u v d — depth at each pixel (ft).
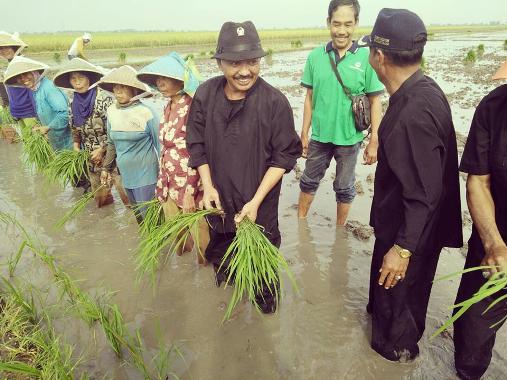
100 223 14.84
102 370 8.31
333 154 12.99
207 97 8.41
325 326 9.32
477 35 175.42
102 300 10.58
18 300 9.52
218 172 8.58
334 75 11.69
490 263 6.19
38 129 16.94
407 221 6.50
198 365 8.40
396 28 6.16
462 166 6.57
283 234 13.38
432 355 8.23
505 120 5.86
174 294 10.73
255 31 7.51
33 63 16.01
